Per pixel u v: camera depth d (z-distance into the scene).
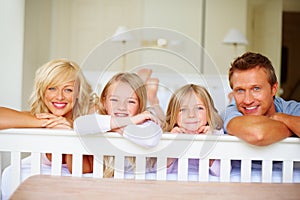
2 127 1.21
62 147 1.21
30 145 1.21
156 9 4.59
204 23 4.59
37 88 1.42
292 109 1.49
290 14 6.39
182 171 1.21
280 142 1.21
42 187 0.98
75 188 0.98
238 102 1.40
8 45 2.22
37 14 4.13
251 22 4.80
